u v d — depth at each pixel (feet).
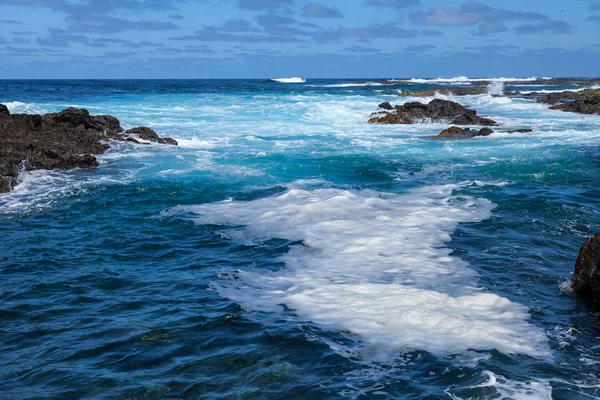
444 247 35.86
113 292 29.81
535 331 24.90
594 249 28.78
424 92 212.02
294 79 531.91
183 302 28.22
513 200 48.16
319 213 43.80
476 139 89.30
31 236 39.34
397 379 21.11
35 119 76.33
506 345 23.49
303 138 90.53
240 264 33.68
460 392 20.22
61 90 228.43
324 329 24.85
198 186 54.08
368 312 26.35
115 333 24.97
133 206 47.19
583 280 28.55
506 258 34.12
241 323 25.62
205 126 103.65
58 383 21.01
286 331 24.68
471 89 222.48
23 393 20.38
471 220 41.98
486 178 57.93
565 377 21.25
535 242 37.22
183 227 41.24
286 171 61.67
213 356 22.90
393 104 158.51
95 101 152.15
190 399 19.95
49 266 33.68
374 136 93.97
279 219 42.42
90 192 51.62
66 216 44.34
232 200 48.80
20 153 62.39
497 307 27.20
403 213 43.73
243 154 72.90
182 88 276.62
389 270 31.78
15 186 53.67
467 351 22.94
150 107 136.46
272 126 106.22
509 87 309.63
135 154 72.43
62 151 66.49
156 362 22.52
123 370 21.91
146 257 35.40
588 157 69.77
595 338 24.44
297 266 32.91
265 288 29.78
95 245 37.60
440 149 78.69
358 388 20.56
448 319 25.52
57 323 26.09
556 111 146.20
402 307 26.71
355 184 55.06
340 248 35.76
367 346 23.39
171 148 77.77
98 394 20.27
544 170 61.77
